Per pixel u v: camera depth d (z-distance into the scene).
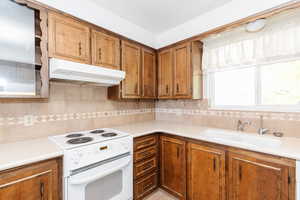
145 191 1.79
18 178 0.95
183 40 2.05
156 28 2.35
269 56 1.56
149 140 1.85
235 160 1.30
